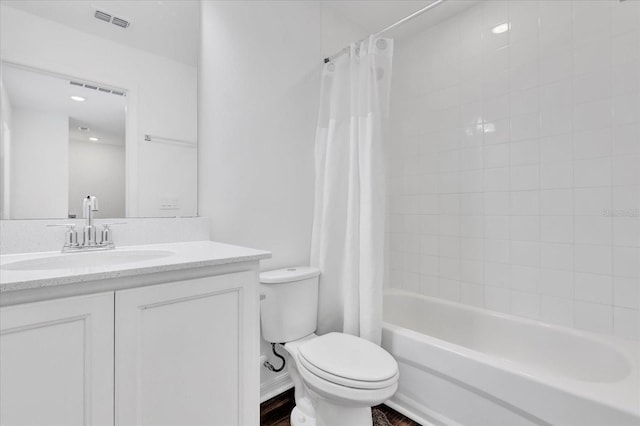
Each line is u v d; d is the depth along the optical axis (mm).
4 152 1065
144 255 1165
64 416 718
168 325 872
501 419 1213
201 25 1506
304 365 1271
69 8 1186
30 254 1059
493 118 1934
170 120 1416
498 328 1812
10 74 1076
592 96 1573
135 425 811
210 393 955
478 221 2002
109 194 1266
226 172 1577
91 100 1232
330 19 2066
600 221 1552
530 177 1780
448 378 1378
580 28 1609
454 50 2129
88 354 747
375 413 1539
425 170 2293
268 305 1533
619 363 1342
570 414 1027
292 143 1838
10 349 657
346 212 1765
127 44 1313
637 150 1451
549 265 1711
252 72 1674
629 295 1471
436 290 2221
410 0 1986
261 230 1698
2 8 1066
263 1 1722
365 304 1575
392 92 2510
